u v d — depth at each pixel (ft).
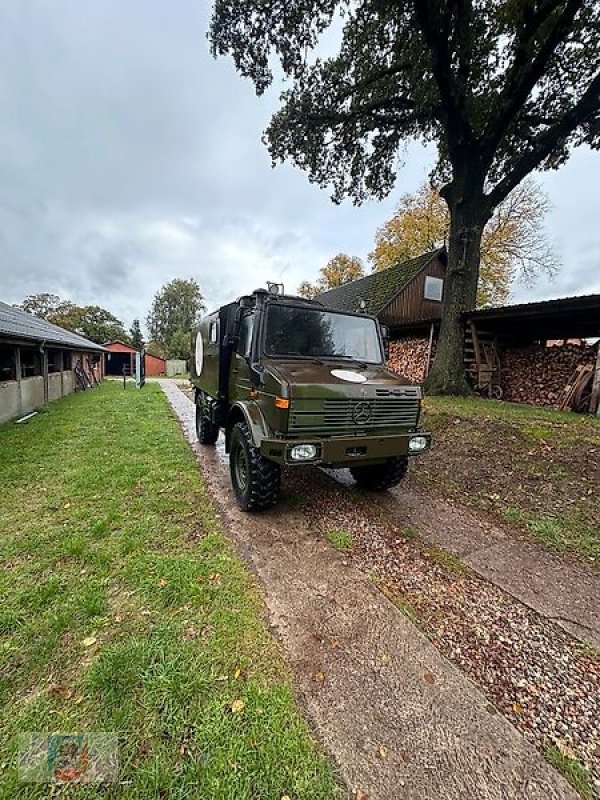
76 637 6.56
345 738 4.99
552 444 16.33
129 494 13.32
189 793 4.20
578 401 24.50
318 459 10.31
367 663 6.29
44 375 37.91
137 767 4.45
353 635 6.91
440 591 8.34
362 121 33.83
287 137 34.50
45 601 7.48
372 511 12.46
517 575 9.02
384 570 9.08
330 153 36.68
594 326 31.83
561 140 30.19
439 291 56.80
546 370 29.48
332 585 8.41
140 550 9.53
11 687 5.54
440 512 12.49
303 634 6.89
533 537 10.87
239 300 13.57
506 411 22.62
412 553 9.89
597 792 4.44
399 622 7.30
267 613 7.40
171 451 19.13
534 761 4.80
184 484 14.42
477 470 15.60
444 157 36.52
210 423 19.84
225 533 10.66
